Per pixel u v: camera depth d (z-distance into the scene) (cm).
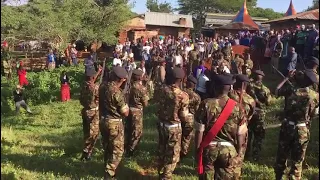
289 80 672
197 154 520
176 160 670
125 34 4103
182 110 655
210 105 507
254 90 789
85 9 3291
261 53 1981
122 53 2375
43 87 1958
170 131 656
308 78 623
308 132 637
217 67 1086
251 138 857
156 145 969
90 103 833
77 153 905
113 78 696
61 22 2934
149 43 2581
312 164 797
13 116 1475
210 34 4400
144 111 1391
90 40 3356
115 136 692
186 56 1927
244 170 768
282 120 668
